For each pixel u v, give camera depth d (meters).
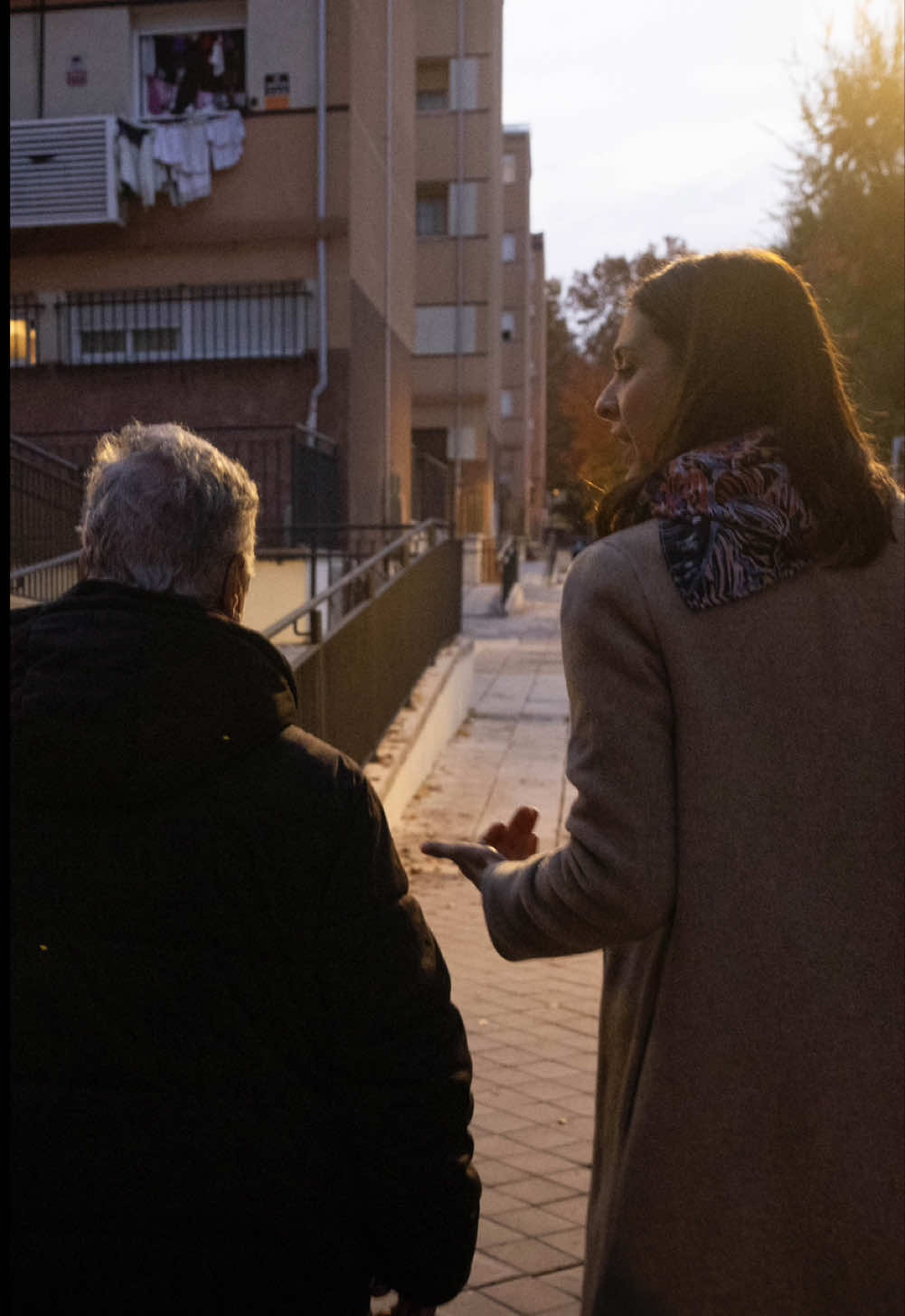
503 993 5.20
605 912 1.34
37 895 1.35
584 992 5.25
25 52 16.20
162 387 16.11
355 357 16.53
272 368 15.99
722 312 1.46
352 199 16.12
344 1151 1.42
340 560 13.70
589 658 1.38
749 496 1.39
